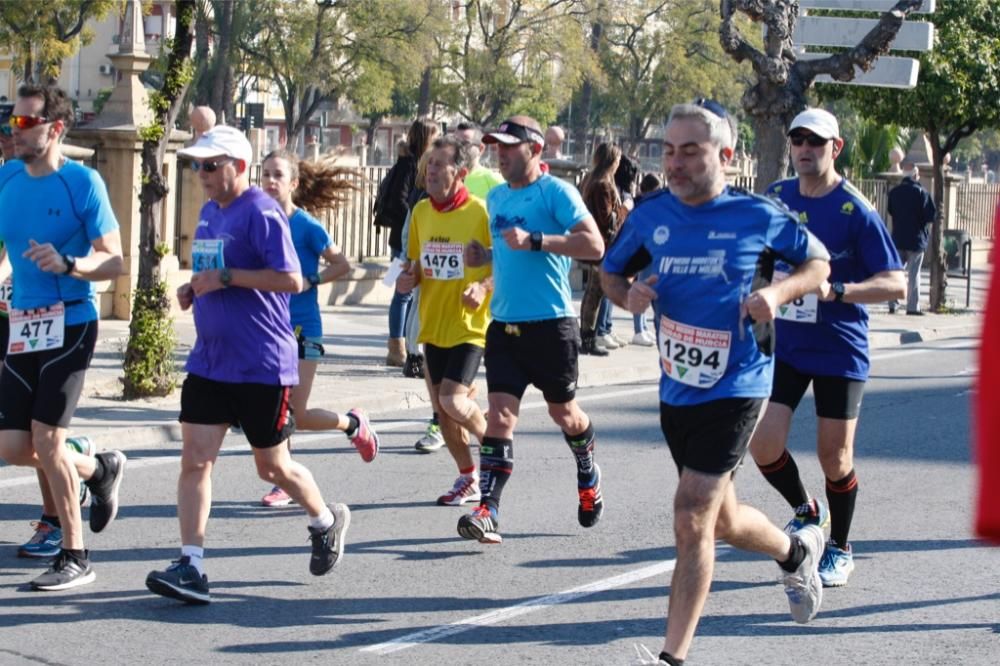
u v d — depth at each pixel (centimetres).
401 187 1502
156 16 5606
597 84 8094
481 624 748
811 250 634
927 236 2583
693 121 620
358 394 1433
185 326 1850
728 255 623
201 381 757
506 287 895
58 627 723
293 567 853
